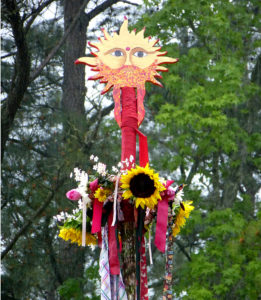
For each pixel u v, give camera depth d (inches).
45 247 515.2
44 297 542.9
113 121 593.9
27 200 504.1
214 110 583.2
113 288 168.7
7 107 476.7
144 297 171.2
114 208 162.9
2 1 400.8
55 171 523.5
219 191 609.9
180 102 615.2
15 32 423.5
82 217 177.6
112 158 544.7
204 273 557.3
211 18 592.1
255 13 697.0
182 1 597.6
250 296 534.6
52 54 556.1
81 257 542.9
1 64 546.6
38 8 461.4
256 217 613.6
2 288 507.8
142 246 174.4
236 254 537.0
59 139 549.0
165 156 615.8
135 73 178.4
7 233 509.0
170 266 170.1
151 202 160.1
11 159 523.5
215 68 581.6
